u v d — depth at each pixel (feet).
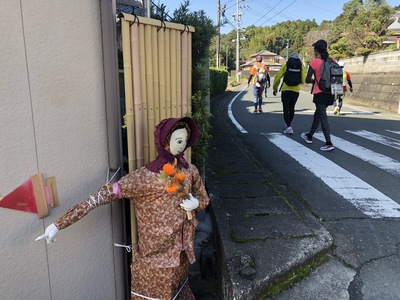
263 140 22.29
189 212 6.47
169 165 5.97
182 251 6.68
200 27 8.25
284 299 7.32
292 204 11.28
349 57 68.39
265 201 11.17
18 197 5.55
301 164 16.76
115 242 7.18
